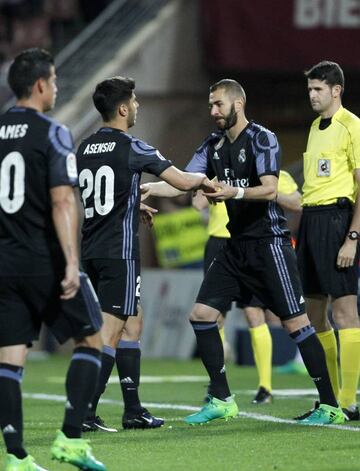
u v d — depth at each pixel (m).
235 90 24.36
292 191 29.94
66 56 59.41
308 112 55.88
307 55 51.72
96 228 23.53
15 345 18.17
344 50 51.06
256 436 22.83
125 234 23.31
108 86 23.67
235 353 48.31
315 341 24.62
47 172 17.67
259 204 24.36
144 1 59.78
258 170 23.97
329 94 25.55
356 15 50.84
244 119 24.53
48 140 17.66
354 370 25.64
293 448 21.05
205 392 35.44
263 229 24.38
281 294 24.38
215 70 54.75
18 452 17.95
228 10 53.31
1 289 17.97
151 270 55.72
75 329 18.02
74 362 18.09
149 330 54.81
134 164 23.14
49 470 19.14
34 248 17.75
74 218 17.53
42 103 18.28
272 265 24.34
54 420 27.34
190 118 56.47
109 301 23.31
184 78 56.31
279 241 24.47
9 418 17.92
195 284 53.69
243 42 53.12
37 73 18.12
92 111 55.62
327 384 24.75
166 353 53.75
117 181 23.22
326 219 25.36
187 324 53.41
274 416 26.78
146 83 55.97
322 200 25.39
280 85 56.34
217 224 31.53
